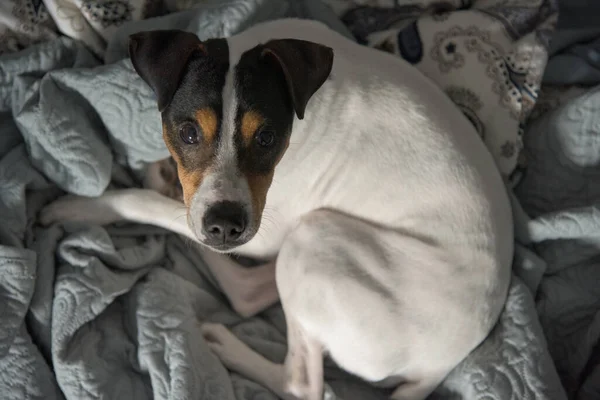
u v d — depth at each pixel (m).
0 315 0.68
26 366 0.67
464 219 0.69
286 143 0.65
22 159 0.74
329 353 0.72
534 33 0.80
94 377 0.68
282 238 0.75
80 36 0.79
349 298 0.68
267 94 0.62
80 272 0.71
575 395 0.76
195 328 0.73
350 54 0.71
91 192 0.74
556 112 0.82
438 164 0.69
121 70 0.73
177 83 0.61
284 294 0.71
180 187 0.80
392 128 0.70
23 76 0.76
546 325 0.77
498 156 0.79
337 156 0.71
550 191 0.81
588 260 0.79
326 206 0.73
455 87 0.79
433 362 0.69
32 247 0.72
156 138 0.75
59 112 0.73
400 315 0.67
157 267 0.76
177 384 0.68
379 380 0.70
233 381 0.72
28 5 0.78
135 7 0.79
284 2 0.80
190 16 0.79
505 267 0.71
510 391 0.70
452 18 0.80
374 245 0.69
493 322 0.71
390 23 0.83
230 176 0.62
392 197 0.70
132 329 0.72
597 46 0.87
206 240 0.63
